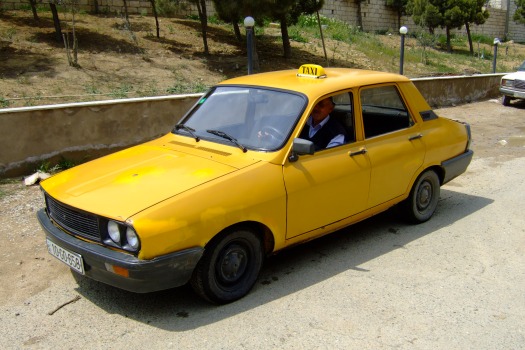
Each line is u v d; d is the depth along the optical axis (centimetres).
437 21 3047
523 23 4347
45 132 706
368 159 466
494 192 686
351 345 343
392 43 2814
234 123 449
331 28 2605
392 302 398
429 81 1388
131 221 330
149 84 1301
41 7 1836
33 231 532
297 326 364
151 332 357
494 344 346
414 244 510
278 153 404
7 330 362
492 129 1171
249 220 381
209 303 394
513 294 413
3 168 677
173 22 2059
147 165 408
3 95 1077
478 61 2752
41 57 1368
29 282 431
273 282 429
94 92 1166
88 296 408
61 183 400
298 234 425
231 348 339
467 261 473
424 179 547
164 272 341
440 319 375
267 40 2070
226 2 1489
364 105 478
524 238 530
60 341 349
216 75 1487
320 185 425
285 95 445
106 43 1593
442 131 554
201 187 363
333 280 433
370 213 491
